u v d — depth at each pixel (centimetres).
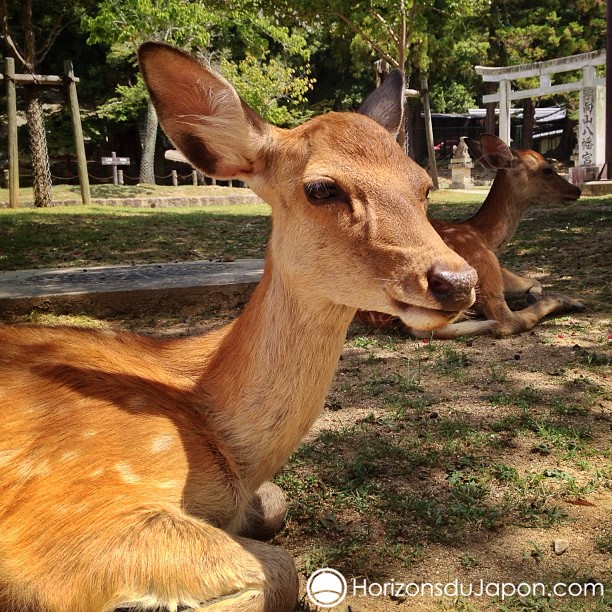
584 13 943
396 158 67
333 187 65
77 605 55
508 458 97
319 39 1003
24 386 66
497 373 130
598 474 90
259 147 69
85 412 64
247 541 62
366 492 87
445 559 75
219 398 71
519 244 260
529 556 75
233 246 289
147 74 69
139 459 63
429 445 101
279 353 68
